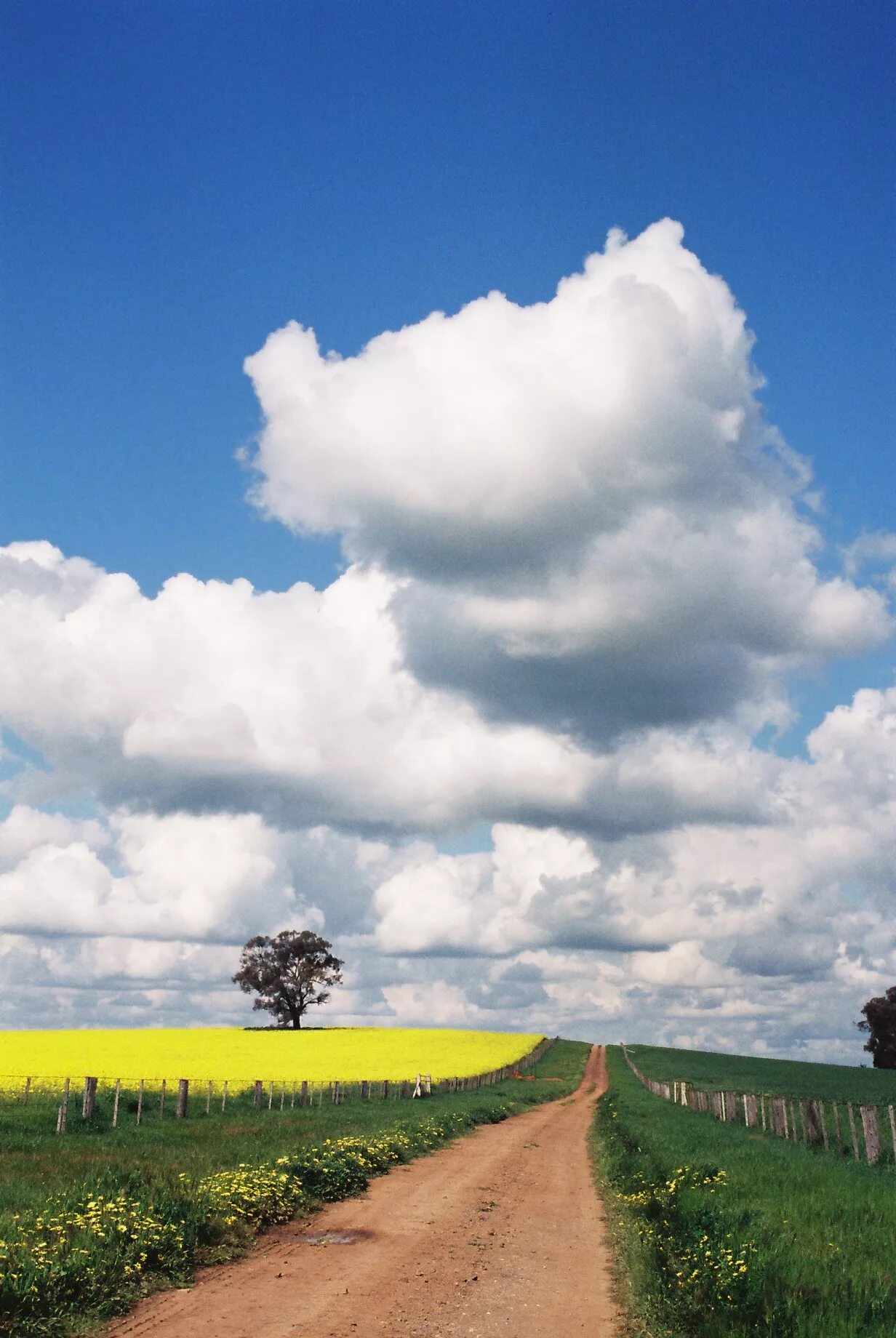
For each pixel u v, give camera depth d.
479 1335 10.46
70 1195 14.59
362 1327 10.46
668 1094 67.25
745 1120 38.59
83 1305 10.45
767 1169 21.17
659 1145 26.98
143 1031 115.88
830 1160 24.45
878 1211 15.64
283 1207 16.58
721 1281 11.12
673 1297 11.35
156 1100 40.69
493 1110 47.31
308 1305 11.23
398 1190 20.72
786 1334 9.59
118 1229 12.55
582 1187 23.12
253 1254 13.81
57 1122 30.92
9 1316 9.68
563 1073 105.94
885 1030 138.25
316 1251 14.20
